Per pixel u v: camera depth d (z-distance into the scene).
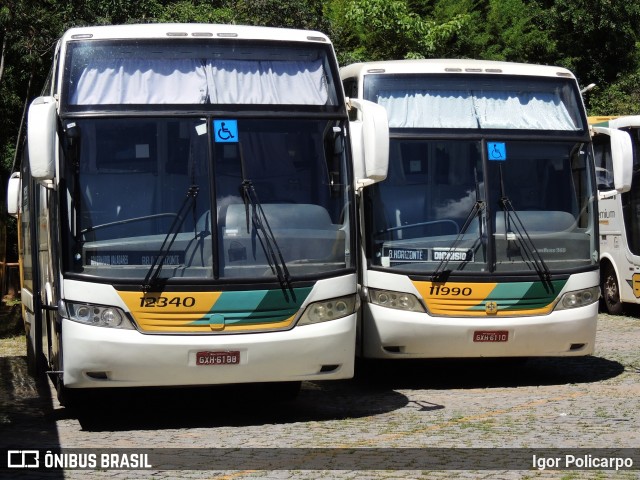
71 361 9.96
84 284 9.95
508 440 9.35
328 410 11.36
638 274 19.67
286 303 10.17
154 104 10.37
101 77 10.45
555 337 12.56
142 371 9.95
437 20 35.75
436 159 12.77
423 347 12.41
